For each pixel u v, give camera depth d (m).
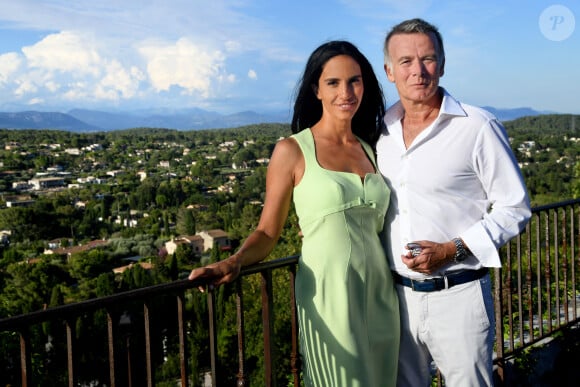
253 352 12.93
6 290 38.09
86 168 157.12
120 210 100.50
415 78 1.97
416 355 2.16
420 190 2.01
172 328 21.55
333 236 1.97
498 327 3.02
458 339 2.01
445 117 1.99
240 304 2.09
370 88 2.20
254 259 2.02
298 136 2.04
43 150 178.75
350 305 1.97
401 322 2.14
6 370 14.31
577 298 4.66
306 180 1.99
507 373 3.29
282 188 2.02
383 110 2.25
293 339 2.32
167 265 48.62
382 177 2.12
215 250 49.97
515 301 4.71
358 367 1.99
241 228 69.38
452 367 2.04
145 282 39.94
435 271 2.01
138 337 13.86
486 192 2.02
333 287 1.97
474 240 1.92
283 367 12.24
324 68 2.06
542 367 3.48
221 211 86.19
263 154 160.25
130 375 2.12
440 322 2.04
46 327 17.72
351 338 1.97
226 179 125.94
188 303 22.20
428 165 2.00
